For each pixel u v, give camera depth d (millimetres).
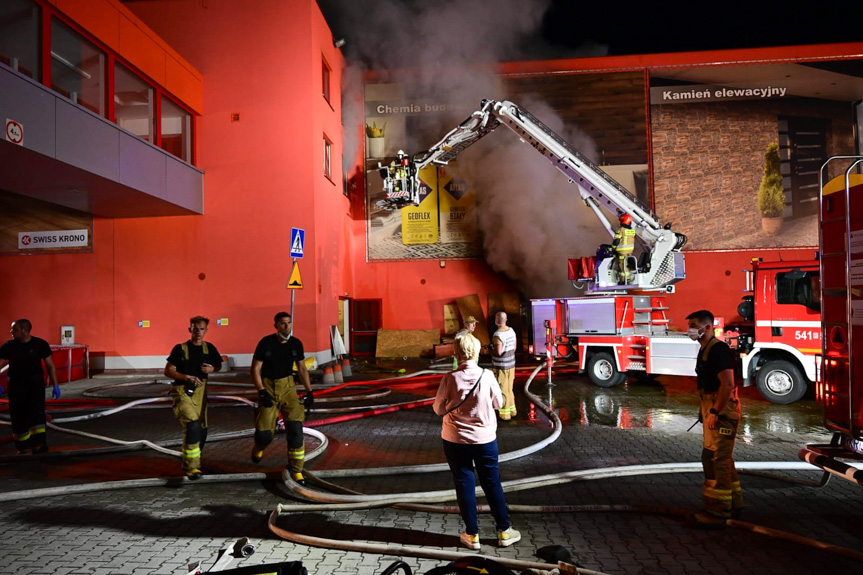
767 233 18125
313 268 15156
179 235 15508
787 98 18297
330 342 16422
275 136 15391
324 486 4922
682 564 3430
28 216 15859
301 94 15406
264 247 15266
